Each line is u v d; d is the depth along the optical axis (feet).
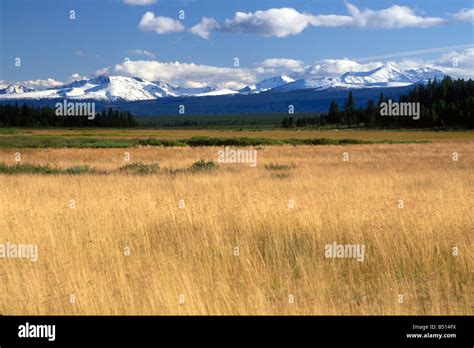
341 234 35.14
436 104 409.08
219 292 25.73
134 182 63.00
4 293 26.63
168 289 25.23
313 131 393.50
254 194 50.96
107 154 138.82
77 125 480.64
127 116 561.43
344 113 487.61
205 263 29.76
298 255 31.76
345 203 43.91
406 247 32.32
